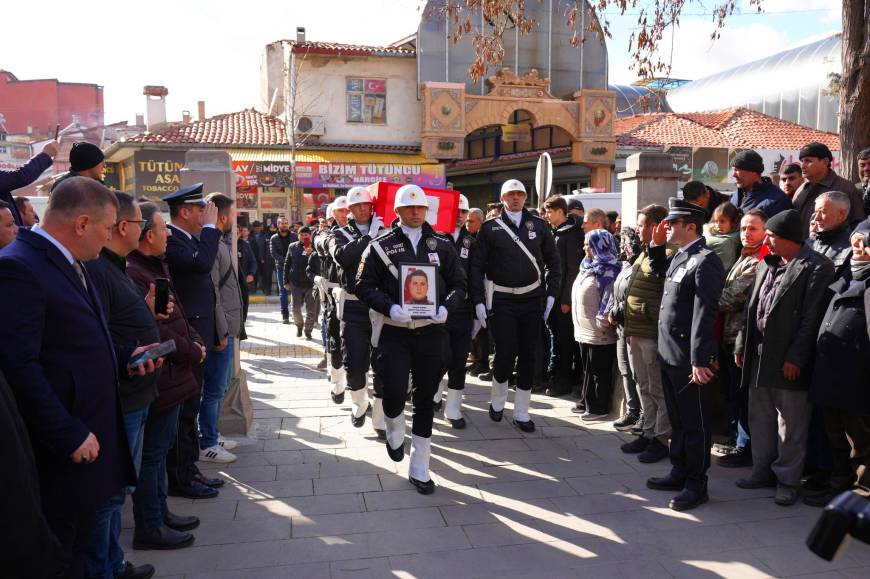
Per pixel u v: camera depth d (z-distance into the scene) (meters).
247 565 3.61
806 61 33.84
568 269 7.02
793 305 4.29
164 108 27.84
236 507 4.37
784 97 33.84
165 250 4.19
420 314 4.54
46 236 2.68
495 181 29.94
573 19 8.71
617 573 3.53
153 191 21.00
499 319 5.93
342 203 6.61
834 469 4.39
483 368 8.19
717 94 37.22
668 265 5.05
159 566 3.60
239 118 24.67
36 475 2.32
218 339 4.81
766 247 4.87
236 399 5.89
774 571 3.54
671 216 4.50
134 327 3.21
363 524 4.12
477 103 23.41
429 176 22.67
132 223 3.21
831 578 3.46
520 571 3.55
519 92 23.92
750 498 4.52
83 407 2.69
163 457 3.83
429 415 4.69
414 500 4.48
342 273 5.87
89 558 3.08
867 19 6.40
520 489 4.68
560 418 6.42
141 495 3.73
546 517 4.22
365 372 5.92
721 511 4.30
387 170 22.20
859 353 4.04
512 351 5.99
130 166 22.50
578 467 5.12
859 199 5.52
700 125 26.88
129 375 3.00
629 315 5.29
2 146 46.72
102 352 2.77
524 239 5.91
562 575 3.51
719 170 23.75
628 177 7.66
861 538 1.56
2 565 2.17
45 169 4.54
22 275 2.52
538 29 24.41
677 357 4.41
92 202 2.72
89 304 2.78
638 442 5.43
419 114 23.83
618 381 6.30
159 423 3.69
